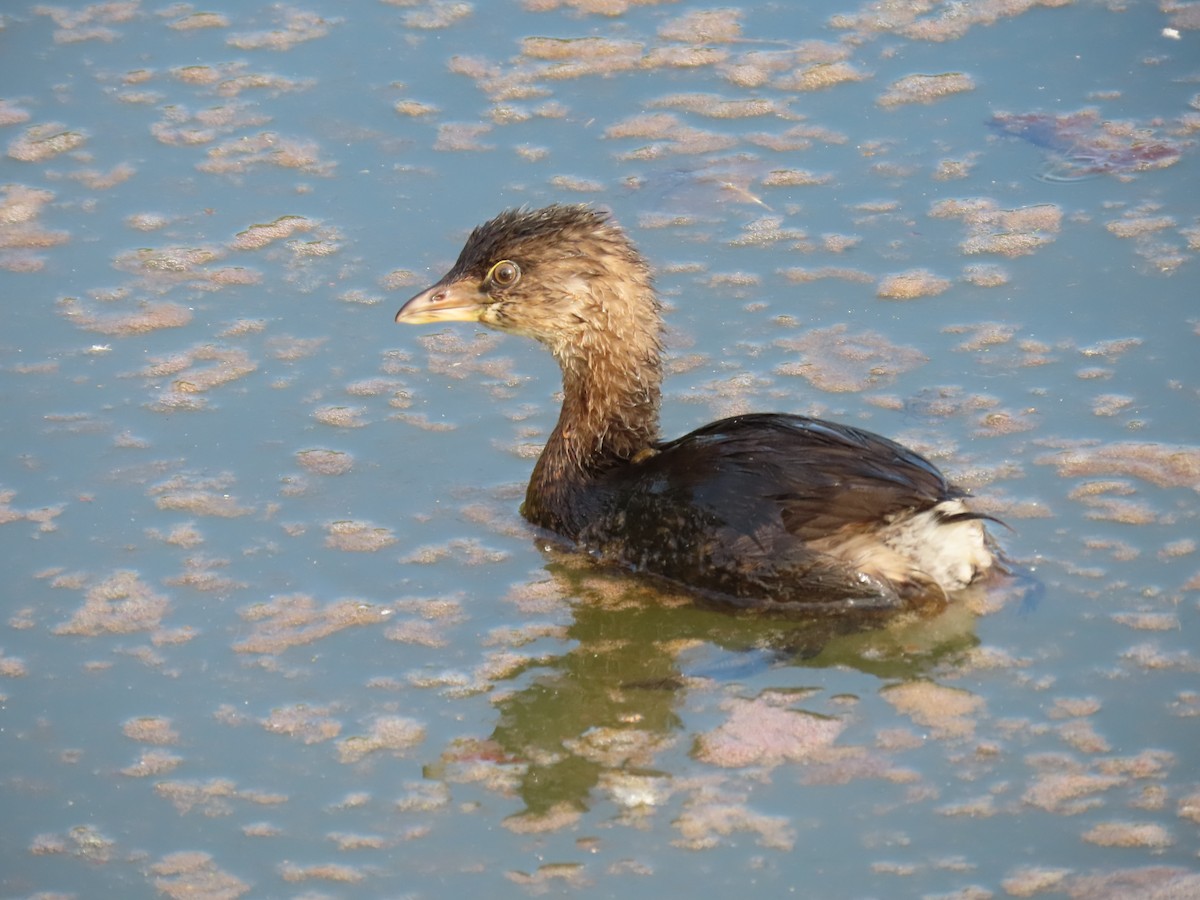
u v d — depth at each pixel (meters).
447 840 9.40
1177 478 11.95
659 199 15.38
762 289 14.32
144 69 17.44
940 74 16.67
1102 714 9.98
